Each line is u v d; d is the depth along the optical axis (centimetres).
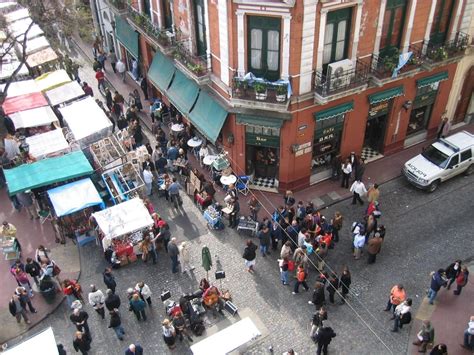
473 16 2298
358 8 1917
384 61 2092
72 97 2755
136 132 2666
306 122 2117
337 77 1983
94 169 2383
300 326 1747
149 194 2348
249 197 2302
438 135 2645
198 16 2189
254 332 1529
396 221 2161
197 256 2034
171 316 1731
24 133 2667
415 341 1673
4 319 1806
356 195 2230
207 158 2392
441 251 2009
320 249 1891
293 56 1905
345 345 1681
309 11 1808
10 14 3453
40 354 1477
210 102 2277
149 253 2002
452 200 2264
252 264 1928
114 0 2930
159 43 2489
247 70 2027
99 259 2042
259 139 2194
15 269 1806
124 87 3244
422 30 2195
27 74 2959
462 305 1798
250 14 1861
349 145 2344
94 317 1809
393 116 2398
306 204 2248
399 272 1928
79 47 3728
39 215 2208
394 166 2480
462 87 2592
